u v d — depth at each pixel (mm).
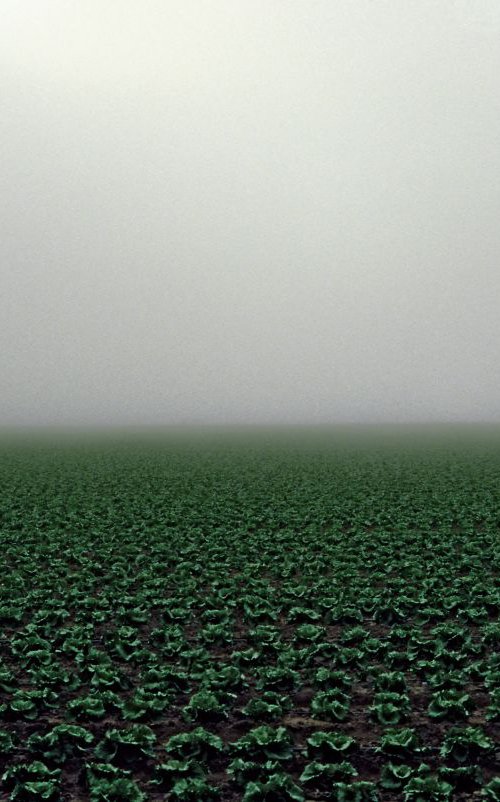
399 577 15094
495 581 13977
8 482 31734
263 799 7043
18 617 12078
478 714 8961
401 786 7375
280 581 15055
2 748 7984
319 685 9648
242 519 21406
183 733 8273
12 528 20469
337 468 39156
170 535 18875
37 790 7133
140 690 9281
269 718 8844
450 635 11016
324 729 8648
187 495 27047
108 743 8086
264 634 11148
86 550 17266
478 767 7504
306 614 12273
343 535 18609
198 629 12125
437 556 16391
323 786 7480
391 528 19812
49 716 9008
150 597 13438
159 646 11219
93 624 12281
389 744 7988
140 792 7129
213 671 9797
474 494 26406
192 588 13664
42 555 16781
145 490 28750
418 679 10000
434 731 8547
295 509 23406
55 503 24578
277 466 41000
